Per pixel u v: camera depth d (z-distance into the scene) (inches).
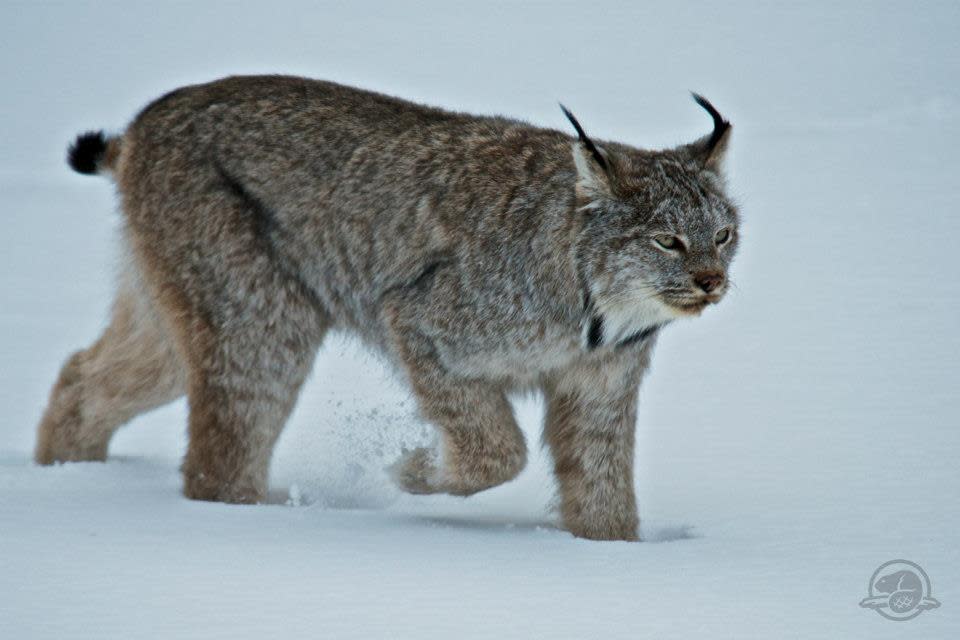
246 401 418.6
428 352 403.2
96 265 826.2
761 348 602.2
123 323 446.3
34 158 1219.2
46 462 454.6
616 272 379.9
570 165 392.5
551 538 366.3
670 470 443.8
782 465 440.5
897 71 1581.0
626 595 313.0
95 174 450.9
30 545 341.7
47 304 729.6
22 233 918.4
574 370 395.2
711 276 375.6
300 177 418.0
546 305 387.9
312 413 503.5
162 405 458.3
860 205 883.4
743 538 364.5
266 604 301.7
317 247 420.8
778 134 1154.7
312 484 438.0
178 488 418.9
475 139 409.7
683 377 565.3
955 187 917.2
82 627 286.4
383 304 411.8
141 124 434.3
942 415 490.0
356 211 414.0
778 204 898.1
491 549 351.3
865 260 754.2
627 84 1641.2
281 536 357.1
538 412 530.0
